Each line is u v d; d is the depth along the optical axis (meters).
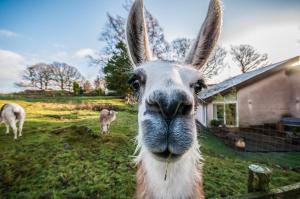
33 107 23.25
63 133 10.35
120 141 9.37
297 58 18.47
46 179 6.09
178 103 1.57
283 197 3.23
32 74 53.25
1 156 7.93
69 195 5.25
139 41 2.55
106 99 33.41
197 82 2.26
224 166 7.51
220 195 5.30
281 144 13.88
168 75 1.79
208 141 13.31
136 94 2.25
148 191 2.14
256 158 10.66
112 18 22.92
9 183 6.07
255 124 18.98
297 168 9.10
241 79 21.06
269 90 19.34
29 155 7.92
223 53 25.09
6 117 10.51
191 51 2.58
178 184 2.02
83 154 7.86
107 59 24.92
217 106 20.20
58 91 51.28
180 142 1.59
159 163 2.01
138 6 2.52
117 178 6.02
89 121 15.28
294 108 19.83
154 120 1.63
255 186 3.24
